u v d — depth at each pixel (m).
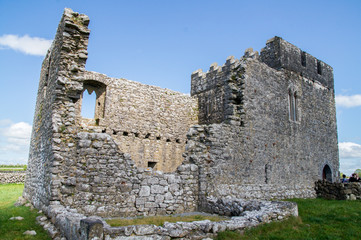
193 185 13.37
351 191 17.97
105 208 11.11
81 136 11.38
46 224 9.26
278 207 9.88
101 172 11.38
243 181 15.09
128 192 11.68
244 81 16.23
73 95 12.05
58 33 13.34
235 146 15.09
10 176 31.34
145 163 19.97
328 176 22.78
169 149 21.27
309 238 8.17
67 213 8.92
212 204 12.43
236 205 11.14
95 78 18.58
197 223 7.70
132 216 11.48
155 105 20.95
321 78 23.58
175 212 12.55
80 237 6.26
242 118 15.80
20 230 8.71
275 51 19.97
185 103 22.31
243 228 8.12
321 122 22.64
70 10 12.48
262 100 17.22
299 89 20.77
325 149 22.48
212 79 21.69
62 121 11.52
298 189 18.64
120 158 11.84
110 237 6.22
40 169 13.05
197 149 14.07
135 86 20.31
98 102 19.59
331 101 24.42
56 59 12.79
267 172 16.56
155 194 12.24
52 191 10.38
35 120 17.03
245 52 21.42
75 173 10.98
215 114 20.94
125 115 19.56
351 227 9.74
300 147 19.77
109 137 11.82
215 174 13.91
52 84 12.72
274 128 17.77
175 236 7.01
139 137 19.98
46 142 12.28
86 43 12.66
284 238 8.02
